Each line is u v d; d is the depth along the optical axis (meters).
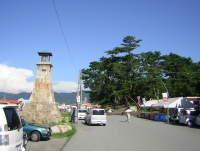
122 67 70.88
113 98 74.00
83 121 34.59
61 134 16.22
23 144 7.47
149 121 35.12
